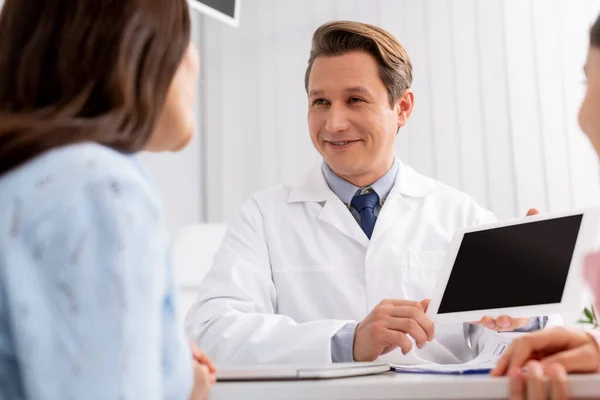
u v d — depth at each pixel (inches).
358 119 64.7
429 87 111.3
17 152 25.0
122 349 22.6
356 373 37.1
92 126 25.9
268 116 121.0
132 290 23.1
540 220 42.5
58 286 22.8
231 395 31.5
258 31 122.9
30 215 23.6
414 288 63.1
